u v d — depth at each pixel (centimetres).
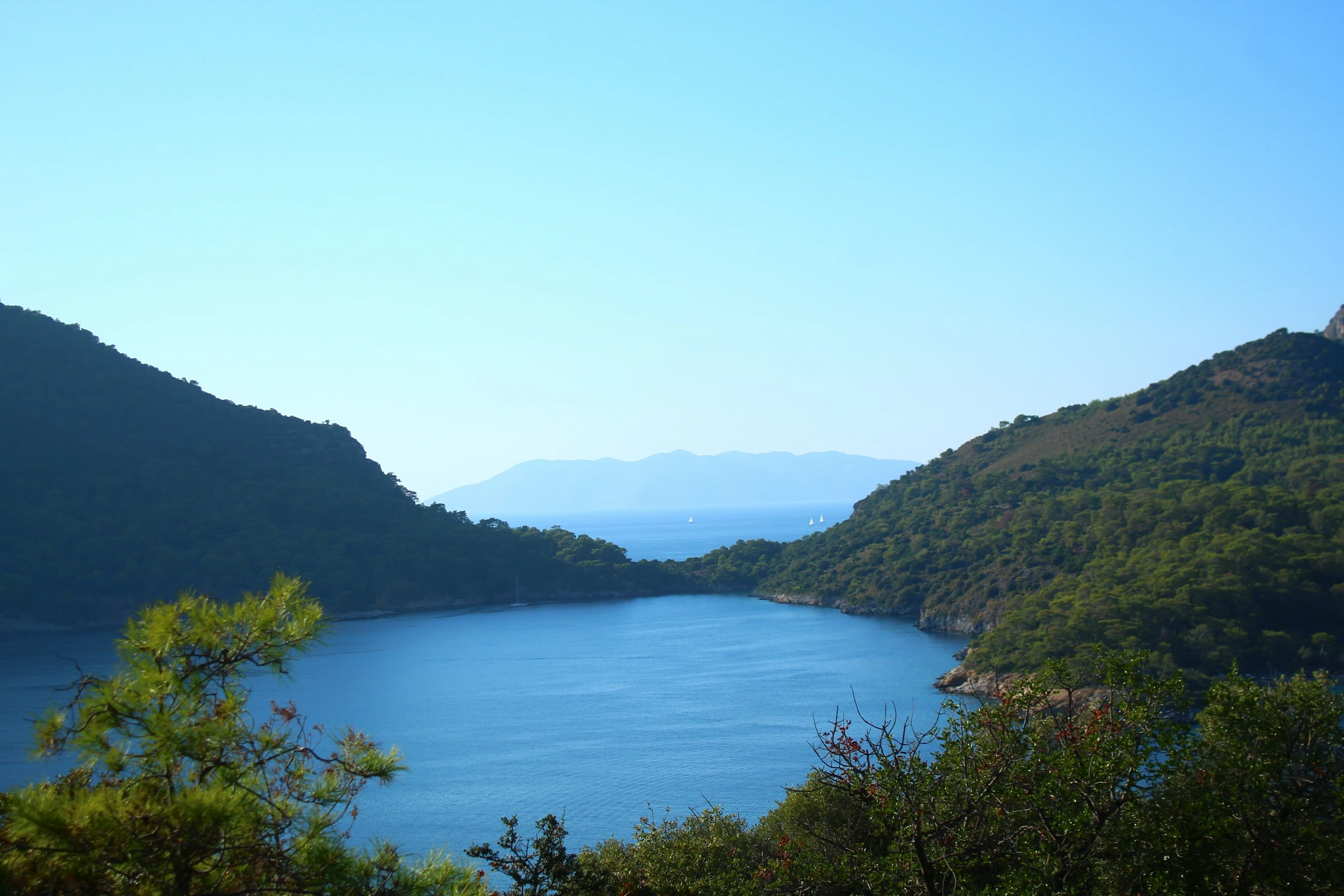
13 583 13262
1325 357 15838
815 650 11894
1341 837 1309
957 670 8956
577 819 5553
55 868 792
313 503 18088
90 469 16125
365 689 10000
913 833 1214
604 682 10325
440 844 5053
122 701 859
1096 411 18675
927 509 18000
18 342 17525
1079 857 1244
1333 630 7669
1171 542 9906
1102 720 1309
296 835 878
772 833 2117
